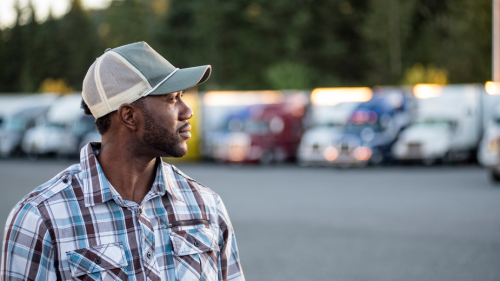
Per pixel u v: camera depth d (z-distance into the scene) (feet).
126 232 5.03
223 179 53.83
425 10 168.25
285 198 38.81
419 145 66.59
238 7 171.73
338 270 19.34
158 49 187.83
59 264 4.80
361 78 167.84
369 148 67.10
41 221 4.80
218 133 73.77
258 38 170.19
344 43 165.99
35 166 73.46
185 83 5.11
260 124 73.41
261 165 72.95
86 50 230.07
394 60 156.46
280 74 126.21
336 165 67.31
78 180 5.11
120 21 205.87
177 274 5.12
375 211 32.12
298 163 75.77
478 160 71.67
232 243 5.77
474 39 156.46
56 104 89.92
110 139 5.29
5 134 91.45
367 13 164.66
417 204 34.53
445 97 69.97
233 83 171.73
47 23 231.50
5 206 36.22
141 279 4.96
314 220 29.45
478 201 34.99
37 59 229.86
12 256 4.75
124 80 5.06
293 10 166.71
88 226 4.92
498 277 18.10
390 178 52.65
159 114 5.17
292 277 18.57
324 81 159.84
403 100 70.79
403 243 23.38
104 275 4.85
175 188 5.49
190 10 186.50
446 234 24.98
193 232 5.32
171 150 5.29
